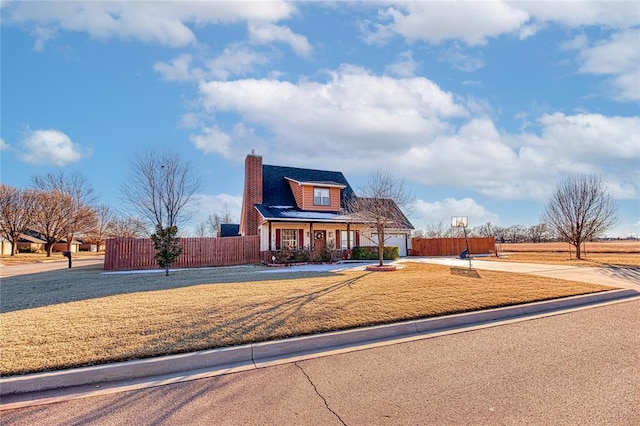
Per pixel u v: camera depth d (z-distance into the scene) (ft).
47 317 18.58
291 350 14.74
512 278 33.42
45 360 12.55
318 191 73.41
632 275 37.86
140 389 11.22
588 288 28.14
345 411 9.50
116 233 146.20
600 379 11.42
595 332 17.19
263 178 76.84
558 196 77.71
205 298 23.45
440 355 14.02
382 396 10.39
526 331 17.47
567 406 9.60
